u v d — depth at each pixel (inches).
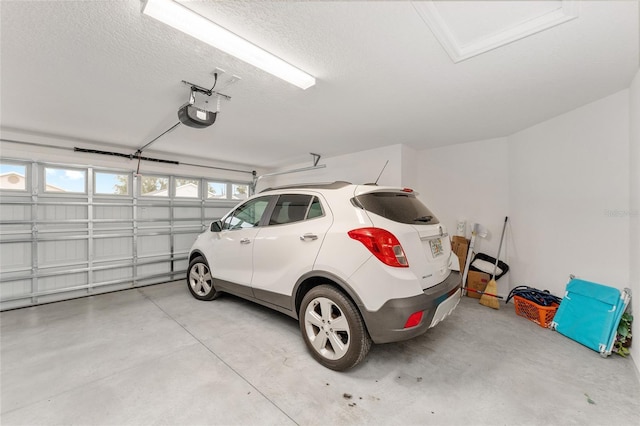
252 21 63.9
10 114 123.3
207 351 93.6
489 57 78.8
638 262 87.5
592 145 110.0
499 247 152.9
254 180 267.9
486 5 59.5
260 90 99.9
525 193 142.9
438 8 60.4
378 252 74.4
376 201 85.0
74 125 139.3
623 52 75.8
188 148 189.8
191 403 68.1
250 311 132.7
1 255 142.9
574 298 108.5
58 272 157.2
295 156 218.7
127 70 85.7
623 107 98.8
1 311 139.3
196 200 223.5
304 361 87.0
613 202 102.2
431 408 66.6
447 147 181.9
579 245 115.1
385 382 76.5
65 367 84.4
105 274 174.9
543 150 132.4
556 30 66.6
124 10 60.1
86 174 170.6
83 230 167.2
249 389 73.4
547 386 75.2
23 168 149.4
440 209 185.6
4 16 60.7
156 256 198.7
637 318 86.4
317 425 61.1
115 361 87.5
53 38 69.2
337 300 80.1
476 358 89.4
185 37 69.3
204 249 143.6
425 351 93.8
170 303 146.5
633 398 70.4
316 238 86.8
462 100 109.1
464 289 160.7
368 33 68.2
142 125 140.2
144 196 195.5
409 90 99.9
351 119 131.5
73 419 63.1
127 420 62.8
